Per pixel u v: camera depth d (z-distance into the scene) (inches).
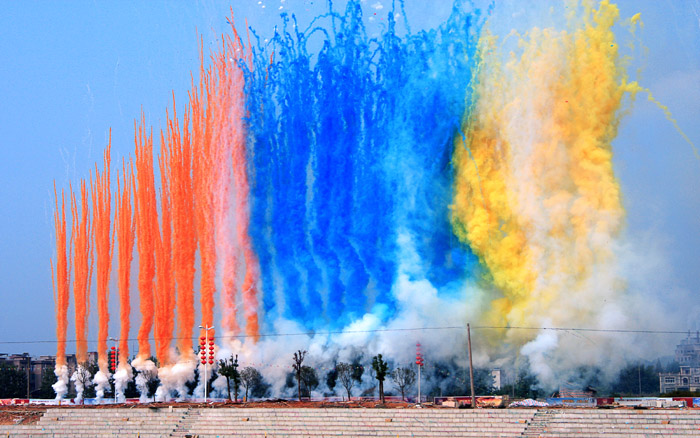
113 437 4815.5
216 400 5841.5
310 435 4424.2
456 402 4753.9
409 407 4692.4
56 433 4913.9
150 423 4877.0
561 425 4052.7
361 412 4532.5
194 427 4763.8
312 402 5295.3
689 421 3858.3
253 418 4744.1
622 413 4030.5
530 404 4766.2
